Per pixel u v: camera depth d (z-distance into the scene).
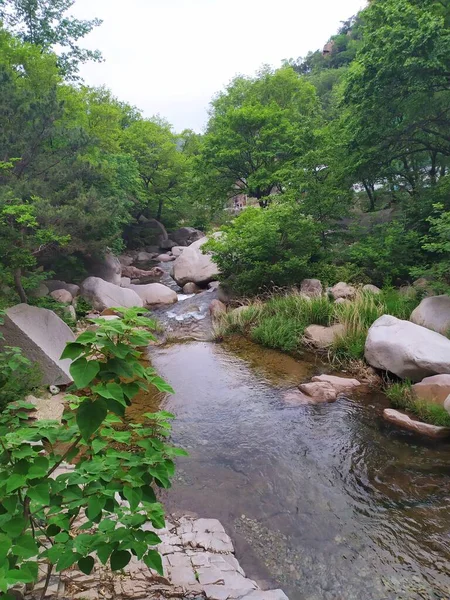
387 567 3.20
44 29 16.89
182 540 3.28
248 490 4.20
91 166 10.73
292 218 11.50
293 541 3.49
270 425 5.55
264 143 19.38
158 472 1.79
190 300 12.61
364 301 8.83
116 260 15.99
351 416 5.74
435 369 6.02
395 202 14.47
